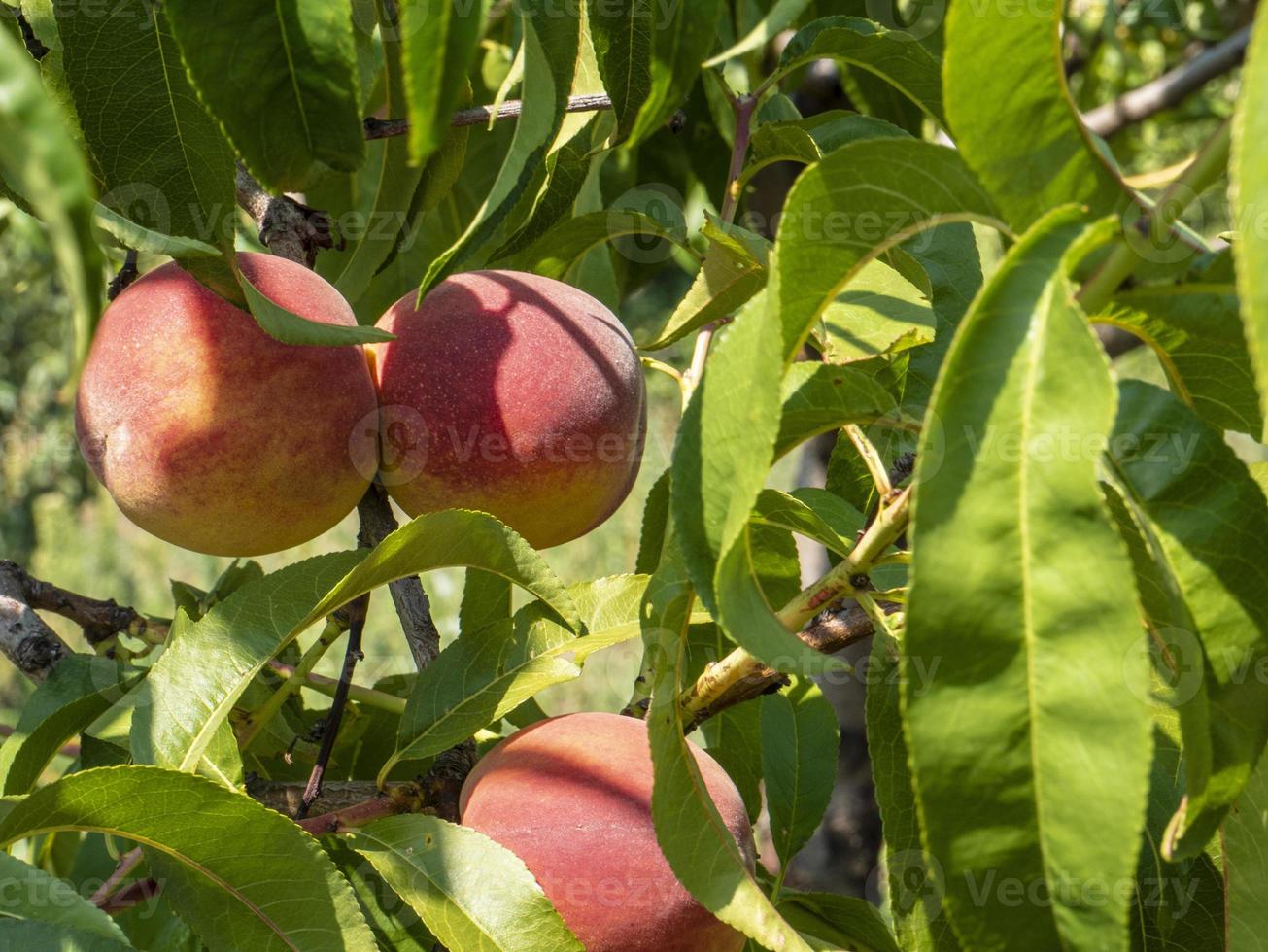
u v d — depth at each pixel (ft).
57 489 20.07
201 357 3.63
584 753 3.61
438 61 1.96
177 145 3.28
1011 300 2.16
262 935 3.25
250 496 3.73
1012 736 2.06
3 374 19.40
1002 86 2.30
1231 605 2.49
